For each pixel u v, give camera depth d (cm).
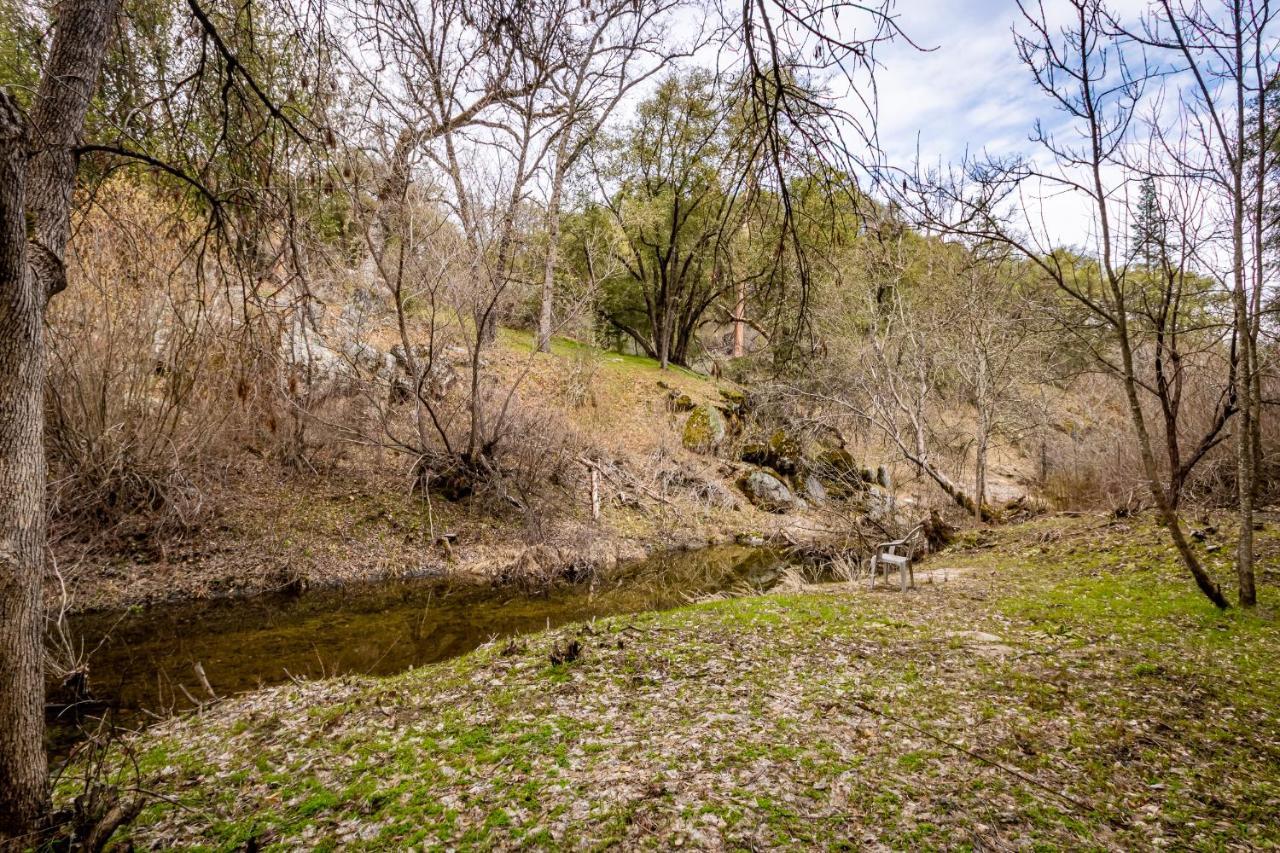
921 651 654
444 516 1391
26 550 309
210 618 902
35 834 319
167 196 511
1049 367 1938
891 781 400
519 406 1597
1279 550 914
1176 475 1062
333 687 630
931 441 2244
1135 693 530
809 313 362
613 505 1736
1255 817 360
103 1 325
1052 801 377
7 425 296
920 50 241
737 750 442
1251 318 707
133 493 1019
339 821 378
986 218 620
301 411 1185
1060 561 1111
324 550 1168
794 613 815
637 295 3152
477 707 542
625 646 683
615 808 376
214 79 409
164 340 971
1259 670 566
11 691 310
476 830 361
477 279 1288
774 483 2108
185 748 499
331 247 959
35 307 298
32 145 296
